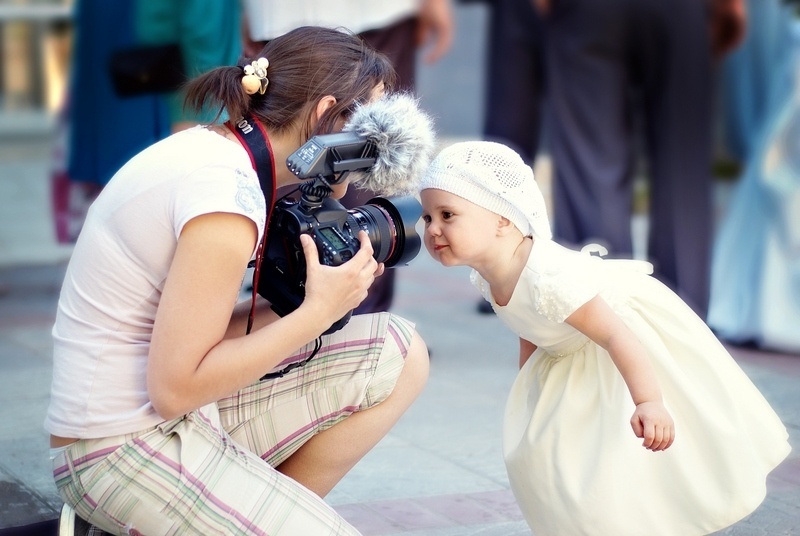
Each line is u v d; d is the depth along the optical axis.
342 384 5.32
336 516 4.86
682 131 10.20
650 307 5.56
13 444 7.21
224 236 4.38
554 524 5.32
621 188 10.44
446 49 9.60
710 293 10.48
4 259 13.91
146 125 9.97
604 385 5.34
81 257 4.65
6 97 34.50
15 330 10.39
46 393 8.38
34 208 17.80
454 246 5.32
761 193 10.08
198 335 4.39
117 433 4.59
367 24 8.93
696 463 5.23
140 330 4.62
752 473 5.20
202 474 4.64
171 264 4.46
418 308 11.66
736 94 14.02
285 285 4.89
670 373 5.32
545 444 5.33
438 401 8.42
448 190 5.29
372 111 4.71
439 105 23.25
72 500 4.71
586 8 10.04
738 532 5.96
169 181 4.49
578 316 5.17
